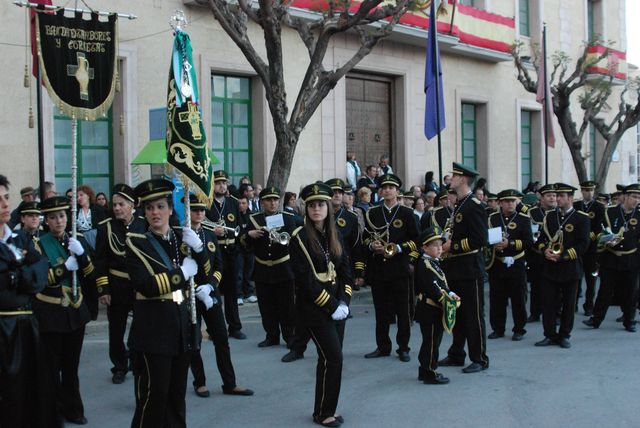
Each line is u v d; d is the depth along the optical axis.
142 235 5.13
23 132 12.11
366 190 12.83
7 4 11.89
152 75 13.81
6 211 4.98
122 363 7.57
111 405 6.75
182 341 5.13
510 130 23.44
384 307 8.62
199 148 6.14
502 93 23.11
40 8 7.68
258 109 15.87
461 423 6.12
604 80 24.27
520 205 10.18
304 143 16.88
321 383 6.11
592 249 12.00
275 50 11.84
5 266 5.01
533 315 11.29
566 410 6.47
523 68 21.31
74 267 6.12
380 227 8.61
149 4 13.74
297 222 9.42
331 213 6.17
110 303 7.27
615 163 29.50
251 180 15.98
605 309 10.64
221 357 7.07
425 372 7.41
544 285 9.39
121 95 13.38
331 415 6.12
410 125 19.64
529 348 9.22
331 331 6.08
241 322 11.00
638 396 6.93
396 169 19.70
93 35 7.91
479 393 7.05
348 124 18.39
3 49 11.88
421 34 18.48
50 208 6.20
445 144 20.98
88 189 10.22
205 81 14.66
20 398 5.06
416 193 15.20
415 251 8.49
